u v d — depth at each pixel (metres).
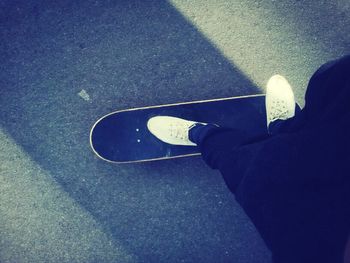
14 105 1.70
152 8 1.74
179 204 1.75
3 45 1.69
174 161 1.74
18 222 1.73
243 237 1.77
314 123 0.97
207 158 1.40
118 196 1.74
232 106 1.73
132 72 1.73
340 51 1.79
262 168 0.92
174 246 1.76
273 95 1.70
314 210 0.82
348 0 1.78
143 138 1.70
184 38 1.74
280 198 0.88
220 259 1.77
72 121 1.72
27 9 1.70
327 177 0.82
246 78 1.77
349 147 0.81
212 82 1.75
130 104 1.73
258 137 1.19
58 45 1.71
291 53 1.78
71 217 1.74
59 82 1.71
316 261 0.80
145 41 1.73
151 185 1.74
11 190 1.72
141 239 1.75
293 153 0.88
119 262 1.76
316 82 1.07
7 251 1.73
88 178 1.73
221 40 1.75
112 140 1.69
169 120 1.70
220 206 1.76
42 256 1.75
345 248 0.73
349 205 0.79
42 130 1.71
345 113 0.89
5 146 1.71
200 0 1.75
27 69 1.70
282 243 0.86
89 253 1.76
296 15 1.78
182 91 1.75
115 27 1.73
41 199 1.73
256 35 1.77
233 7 1.76
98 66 1.72
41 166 1.72
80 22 1.72
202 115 1.73
